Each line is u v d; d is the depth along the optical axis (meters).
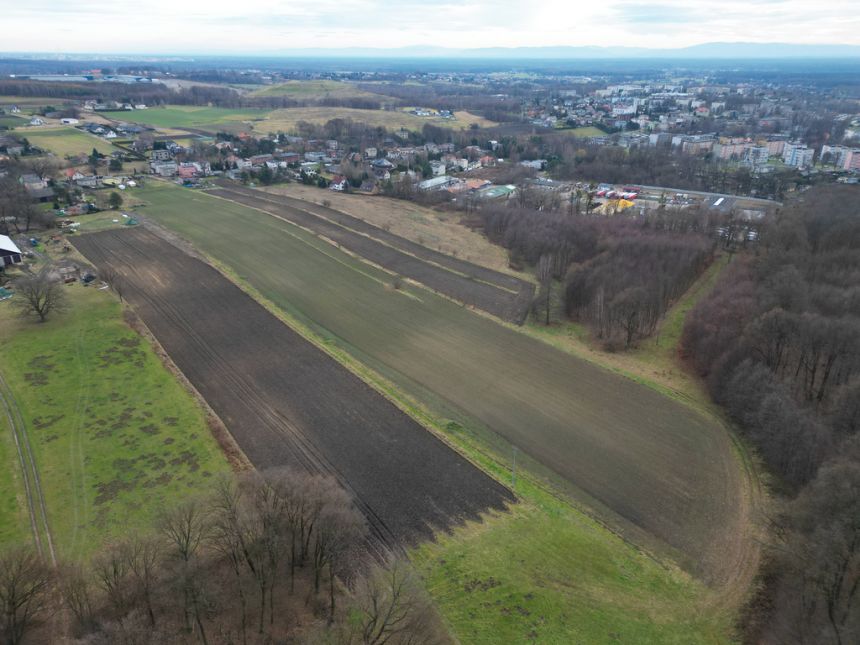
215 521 47.03
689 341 89.38
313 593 46.47
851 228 120.00
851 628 39.59
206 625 42.81
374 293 113.06
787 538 51.47
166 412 71.56
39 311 93.38
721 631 45.28
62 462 62.00
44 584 43.66
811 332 72.00
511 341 94.44
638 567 51.38
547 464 64.94
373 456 65.06
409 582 45.00
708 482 61.91
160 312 101.19
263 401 75.19
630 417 73.56
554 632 44.66
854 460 52.12
